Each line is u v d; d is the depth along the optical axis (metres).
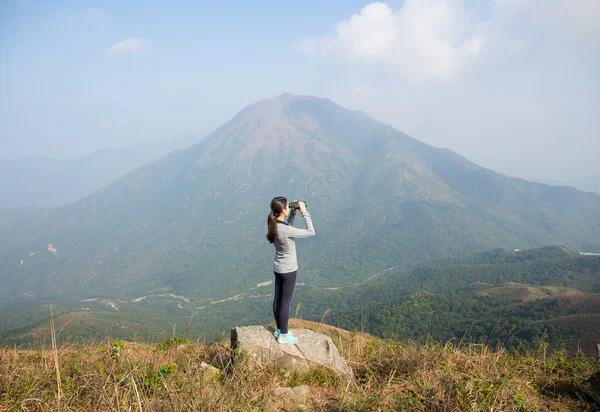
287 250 5.29
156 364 5.16
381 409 4.05
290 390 4.54
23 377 4.43
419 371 5.13
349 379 4.86
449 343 6.44
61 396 3.74
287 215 5.54
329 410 4.21
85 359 5.32
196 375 4.43
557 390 5.32
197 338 6.94
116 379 4.10
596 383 4.91
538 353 6.55
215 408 3.70
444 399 4.21
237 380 4.41
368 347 6.62
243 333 5.73
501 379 4.99
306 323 10.27
